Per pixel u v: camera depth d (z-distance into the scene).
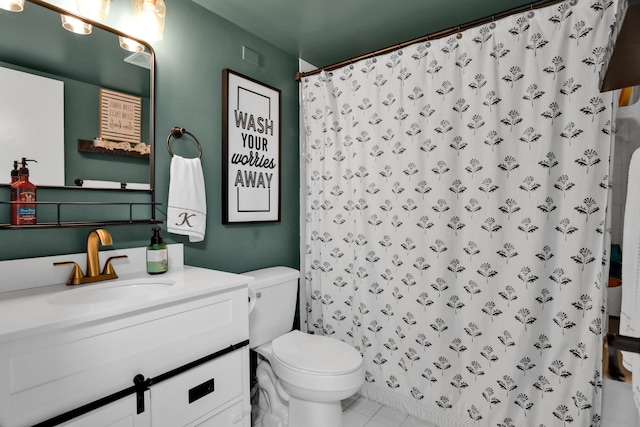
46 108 1.21
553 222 1.46
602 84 0.60
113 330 0.96
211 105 1.79
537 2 1.57
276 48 2.20
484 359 1.61
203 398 1.19
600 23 1.36
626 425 1.33
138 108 1.46
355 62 2.05
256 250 2.07
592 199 1.38
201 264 1.75
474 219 1.63
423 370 1.79
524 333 1.51
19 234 1.17
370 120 1.98
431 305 1.76
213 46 1.79
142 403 1.01
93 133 1.33
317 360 1.52
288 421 1.58
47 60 1.22
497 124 1.57
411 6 1.75
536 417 1.50
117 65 1.40
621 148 1.35
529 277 1.50
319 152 2.24
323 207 2.21
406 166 1.84
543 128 1.47
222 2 1.71
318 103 2.23
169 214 1.53
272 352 1.62
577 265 1.41
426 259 1.78
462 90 1.67
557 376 1.45
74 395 0.88
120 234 1.42
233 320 1.31
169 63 1.59
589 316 1.38
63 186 1.25
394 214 1.88
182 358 1.13
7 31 1.13
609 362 0.55
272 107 2.14
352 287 2.09
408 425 1.76
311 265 2.32
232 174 1.88
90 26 1.33
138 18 1.37
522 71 1.52
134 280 1.33
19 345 0.79
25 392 0.80
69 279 1.21
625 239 0.75
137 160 1.46
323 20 1.89
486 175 1.60
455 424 1.70
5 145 1.12
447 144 1.70
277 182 2.19
